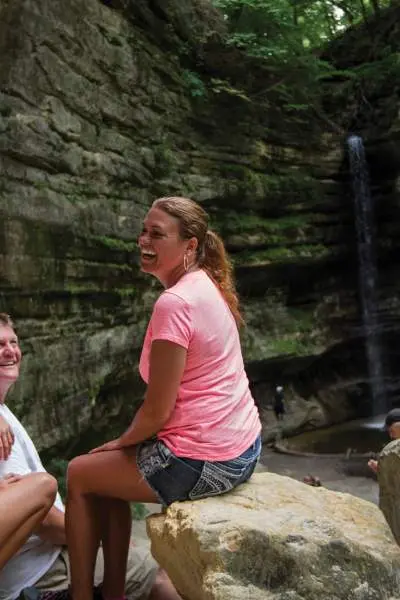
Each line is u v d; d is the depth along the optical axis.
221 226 17.00
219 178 16.45
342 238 20.75
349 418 20.53
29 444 3.47
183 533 2.42
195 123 15.80
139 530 7.80
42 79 8.94
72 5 9.87
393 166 20.33
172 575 2.61
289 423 18.44
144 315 13.02
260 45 16.72
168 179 14.27
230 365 2.71
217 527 2.37
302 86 18.25
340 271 21.44
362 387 21.22
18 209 8.09
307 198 19.41
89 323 10.53
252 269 18.39
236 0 16.12
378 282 21.39
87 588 2.79
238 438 2.68
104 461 2.70
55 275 9.11
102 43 11.14
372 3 21.27
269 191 18.16
